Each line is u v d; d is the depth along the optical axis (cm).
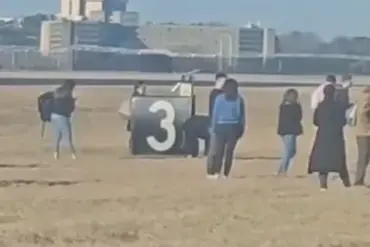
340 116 5659
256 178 6378
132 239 3969
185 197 5216
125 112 8238
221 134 6291
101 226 4209
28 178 6394
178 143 7962
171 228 4203
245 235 4056
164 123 7944
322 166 5644
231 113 6266
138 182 6094
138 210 4734
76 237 3962
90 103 16738
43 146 9750
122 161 7769
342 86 6362
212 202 5016
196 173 6775
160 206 4872
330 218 4497
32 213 4597
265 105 17500
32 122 13300
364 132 5997
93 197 5206
